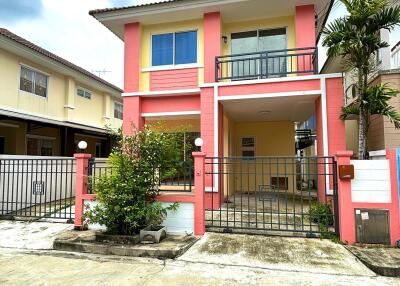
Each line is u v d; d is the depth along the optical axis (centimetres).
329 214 582
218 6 846
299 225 597
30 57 1114
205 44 877
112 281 382
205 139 798
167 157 580
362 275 393
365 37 572
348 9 579
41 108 1188
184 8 862
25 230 614
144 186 539
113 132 607
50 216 712
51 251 505
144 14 897
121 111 1869
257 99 794
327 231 541
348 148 1038
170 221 576
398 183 487
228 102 834
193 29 927
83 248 500
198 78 900
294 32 888
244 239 531
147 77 938
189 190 607
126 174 532
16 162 811
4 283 379
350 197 502
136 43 937
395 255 441
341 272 401
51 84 1248
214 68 861
